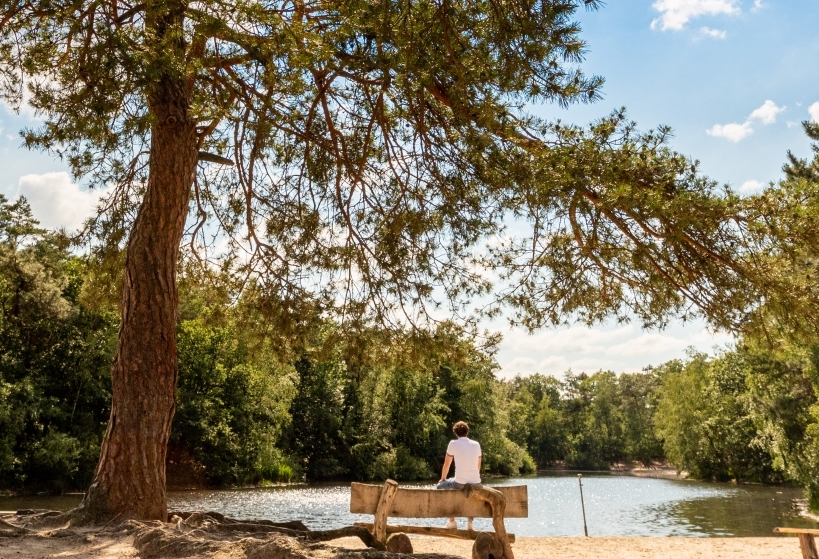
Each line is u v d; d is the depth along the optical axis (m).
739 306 6.89
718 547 9.54
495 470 70.69
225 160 9.00
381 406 53.62
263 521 6.37
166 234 7.32
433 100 8.14
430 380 54.34
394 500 6.73
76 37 6.44
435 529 6.79
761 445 36.91
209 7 5.93
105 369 34.34
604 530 18.70
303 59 6.29
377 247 9.98
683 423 59.66
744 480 54.81
